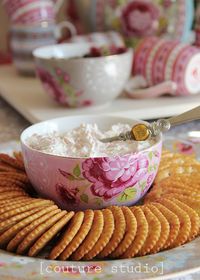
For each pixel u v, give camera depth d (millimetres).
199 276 467
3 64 1194
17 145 701
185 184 583
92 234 477
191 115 583
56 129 629
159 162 584
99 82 833
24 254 488
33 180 567
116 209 517
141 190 561
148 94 903
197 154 691
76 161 529
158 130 582
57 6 1184
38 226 486
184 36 1092
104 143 564
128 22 1086
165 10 1068
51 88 851
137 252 469
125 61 856
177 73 891
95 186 537
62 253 470
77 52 966
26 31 1039
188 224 494
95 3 1110
